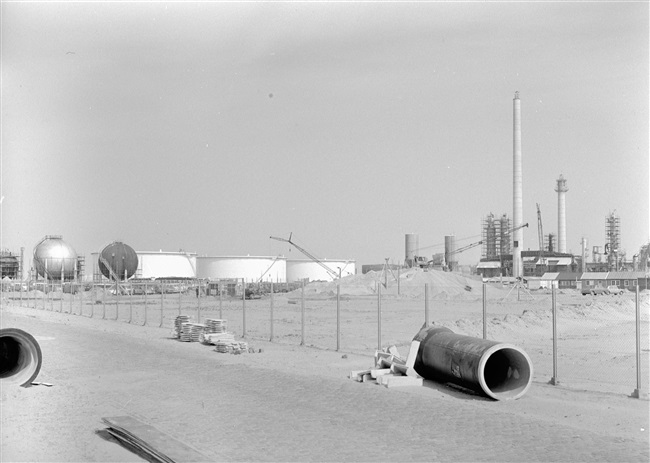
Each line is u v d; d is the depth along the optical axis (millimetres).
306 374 18828
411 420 13031
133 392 16516
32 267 110125
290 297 87062
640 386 15609
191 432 12383
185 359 22672
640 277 120188
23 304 67938
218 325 28234
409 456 10672
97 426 12914
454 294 87812
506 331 31547
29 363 17781
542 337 30188
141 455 10914
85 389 16938
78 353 24531
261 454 10914
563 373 19500
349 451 11008
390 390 16359
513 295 87125
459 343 16234
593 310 40531
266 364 21141
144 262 118000
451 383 17219
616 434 11773
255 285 90000
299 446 11359
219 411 14148
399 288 90188
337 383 17234
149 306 64375
